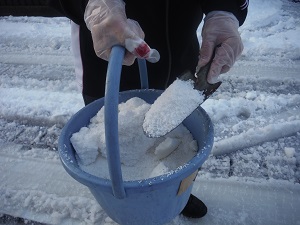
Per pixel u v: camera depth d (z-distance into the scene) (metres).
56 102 2.13
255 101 1.92
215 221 1.36
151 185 0.82
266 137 1.68
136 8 1.17
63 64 2.53
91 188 0.92
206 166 1.59
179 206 1.07
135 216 1.01
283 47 2.34
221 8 1.12
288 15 2.71
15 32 3.00
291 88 2.01
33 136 1.92
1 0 3.21
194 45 1.41
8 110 2.10
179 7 1.19
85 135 1.06
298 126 1.71
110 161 0.78
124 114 1.07
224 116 1.86
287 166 1.55
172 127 0.90
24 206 1.51
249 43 2.42
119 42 0.85
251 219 1.36
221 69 1.03
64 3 1.11
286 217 1.35
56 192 1.56
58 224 1.42
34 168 1.71
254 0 2.90
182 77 0.97
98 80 1.35
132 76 1.36
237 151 1.65
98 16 0.93
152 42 1.26
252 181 1.50
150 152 1.10
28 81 2.38
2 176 1.68
